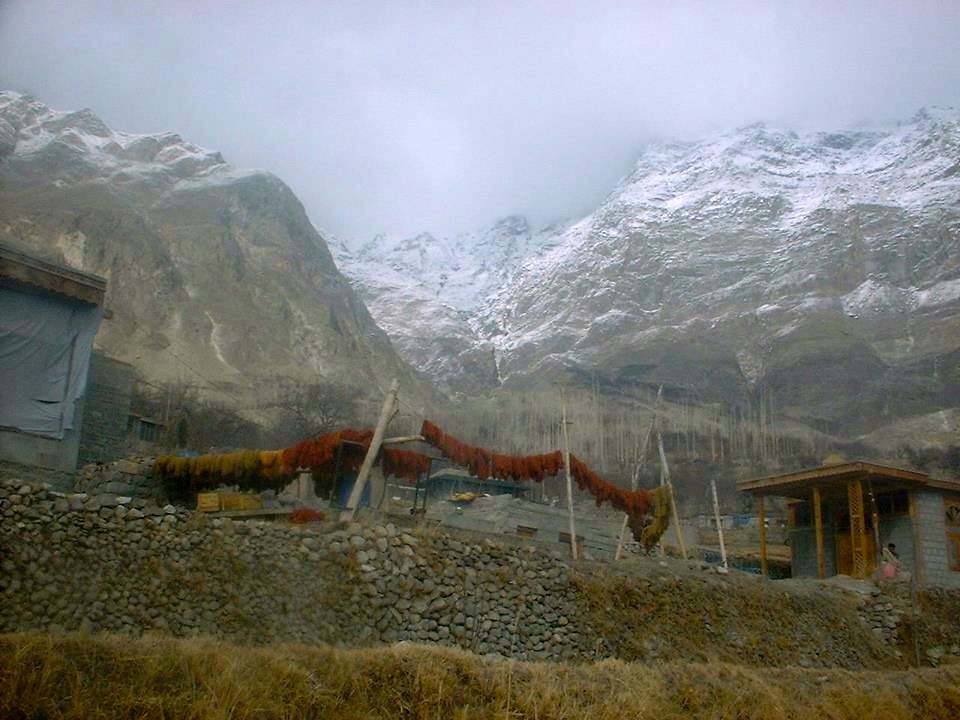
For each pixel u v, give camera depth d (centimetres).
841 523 3303
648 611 1933
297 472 2131
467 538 1817
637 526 2559
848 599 2512
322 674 1050
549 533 3061
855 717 1362
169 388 5644
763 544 3288
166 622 1343
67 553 1329
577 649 1769
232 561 1459
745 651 2002
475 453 2200
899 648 2409
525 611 1752
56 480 1992
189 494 2234
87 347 2138
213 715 898
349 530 1642
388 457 2134
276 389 7056
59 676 891
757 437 8531
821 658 2158
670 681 1311
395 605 1582
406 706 1049
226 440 4794
